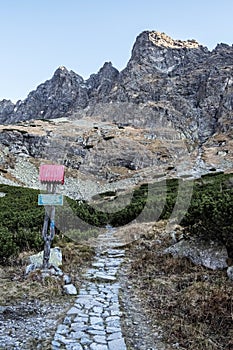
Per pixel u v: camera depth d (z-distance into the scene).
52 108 128.00
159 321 5.45
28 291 6.55
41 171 7.75
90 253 10.16
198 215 8.52
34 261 8.12
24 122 68.81
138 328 5.25
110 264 9.20
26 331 4.98
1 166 45.59
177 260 8.24
